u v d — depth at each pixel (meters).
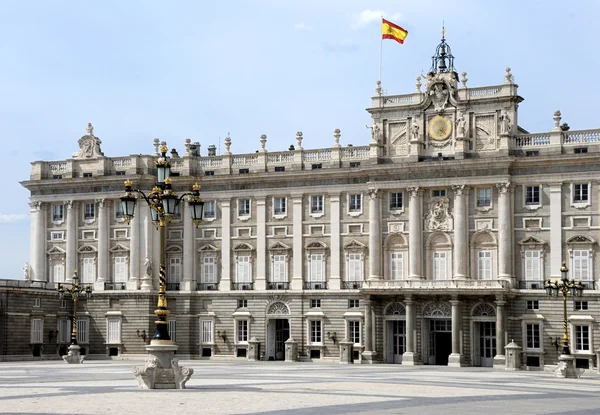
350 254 113.06
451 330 106.94
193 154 126.75
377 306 109.69
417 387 58.81
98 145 124.38
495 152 106.81
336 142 115.06
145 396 48.19
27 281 116.31
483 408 43.75
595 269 102.38
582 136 104.12
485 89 107.56
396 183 110.19
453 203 108.12
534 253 105.06
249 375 72.75
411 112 111.06
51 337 118.69
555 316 103.25
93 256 122.94
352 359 109.00
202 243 120.38
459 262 106.88
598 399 51.12
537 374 86.00
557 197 104.19
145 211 120.81
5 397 48.12
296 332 114.31
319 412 40.47
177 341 119.69
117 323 120.38
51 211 125.50
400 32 111.94
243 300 117.75
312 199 115.56
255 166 118.44
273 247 116.56
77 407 42.34
